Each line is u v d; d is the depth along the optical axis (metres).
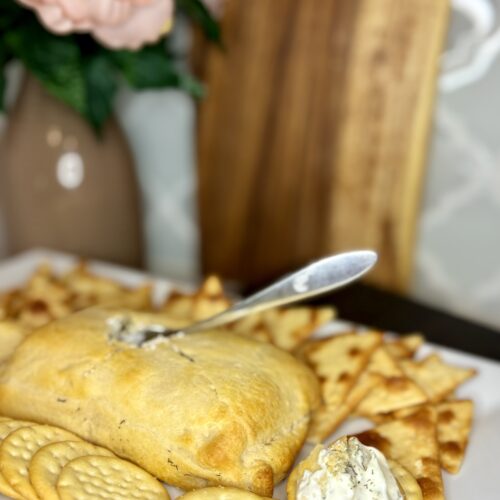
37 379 0.50
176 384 0.47
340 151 0.68
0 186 0.77
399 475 0.46
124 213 0.72
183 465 0.46
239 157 0.73
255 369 0.49
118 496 0.44
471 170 0.65
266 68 0.69
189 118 0.76
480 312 0.68
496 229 0.65
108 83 0.66
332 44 0.66
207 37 0.70
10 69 0.77
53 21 0.59
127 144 0.73
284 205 0.72
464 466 0.48
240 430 0.45
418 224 0.68
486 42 0.61
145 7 0.59
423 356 0.57
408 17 0.63
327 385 0.53
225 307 0.58
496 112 0.62
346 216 0.69
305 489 0.44
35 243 0.72
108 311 0.54
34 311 0.59
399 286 0.69
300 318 0.58
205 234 0.77
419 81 0.63
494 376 0.55
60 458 0.46
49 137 0.68
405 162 0.65
